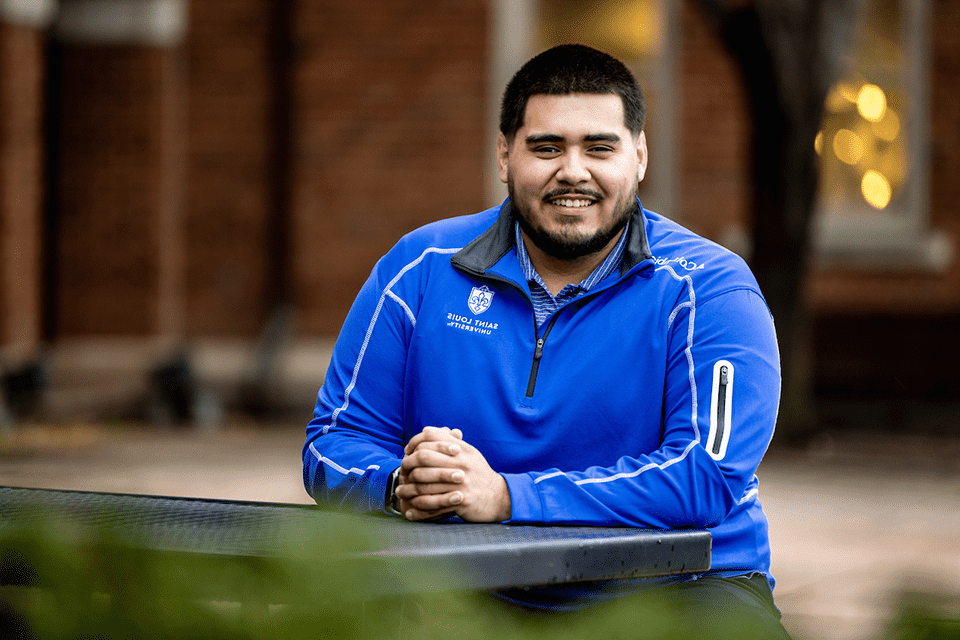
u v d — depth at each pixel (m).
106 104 17.73
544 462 3.33
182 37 17.91
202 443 14.18
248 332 17.89
